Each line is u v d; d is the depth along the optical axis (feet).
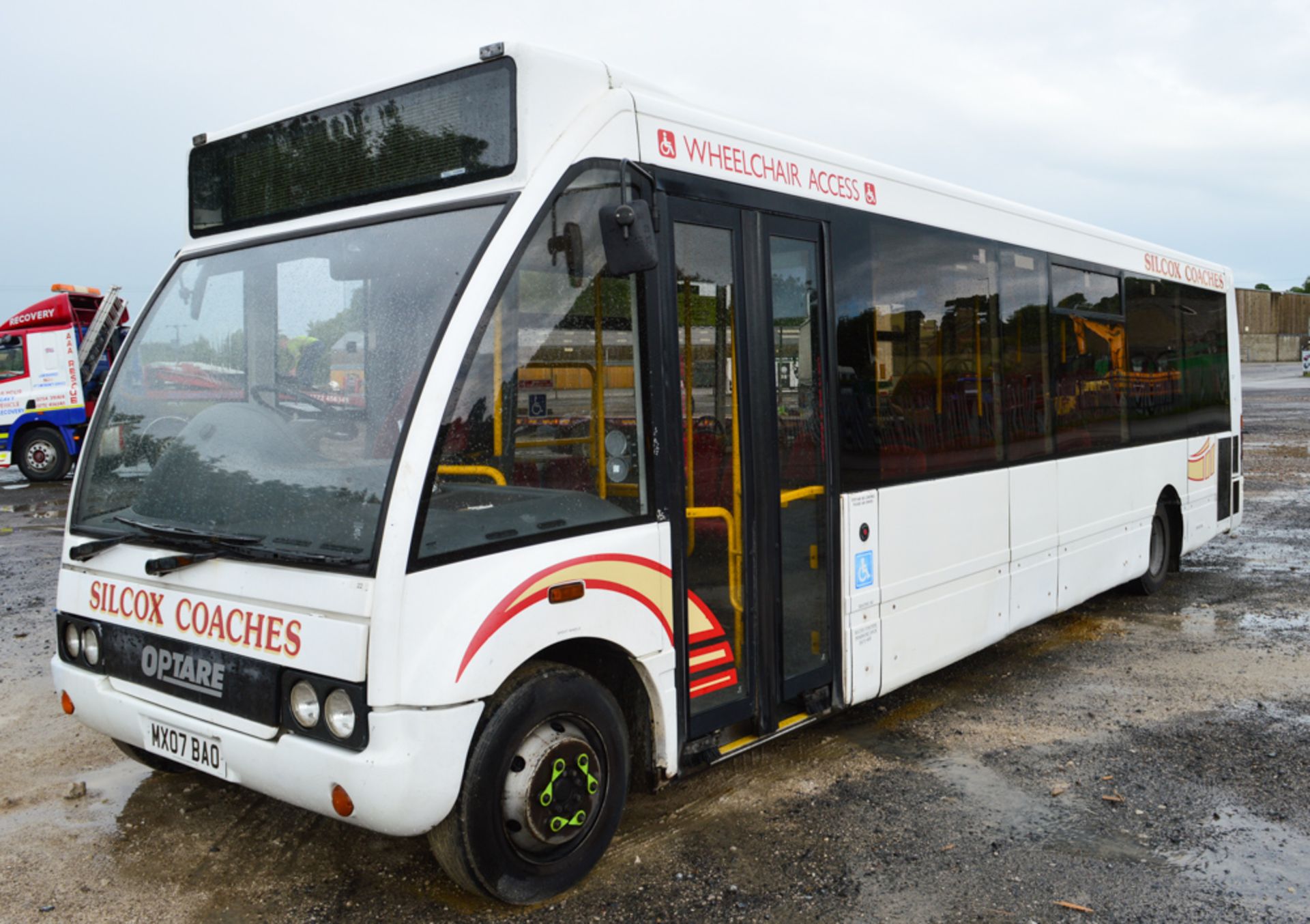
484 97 11.95
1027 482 21.16
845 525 16.05
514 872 11.59
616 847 13.57
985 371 20.06
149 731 12.35
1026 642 24.09
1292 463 59.67
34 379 61.93
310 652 10.72
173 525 12.42
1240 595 28.81
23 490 58.34
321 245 12.69
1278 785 15.60
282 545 11.23
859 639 16.37
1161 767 16.34
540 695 11.62
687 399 13.50
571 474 12.01
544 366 11.72
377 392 11.34
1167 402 28.17
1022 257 21.49
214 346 13.17
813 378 15.70
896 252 17.65
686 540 13.37
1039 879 12.71
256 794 15.16
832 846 13.61
